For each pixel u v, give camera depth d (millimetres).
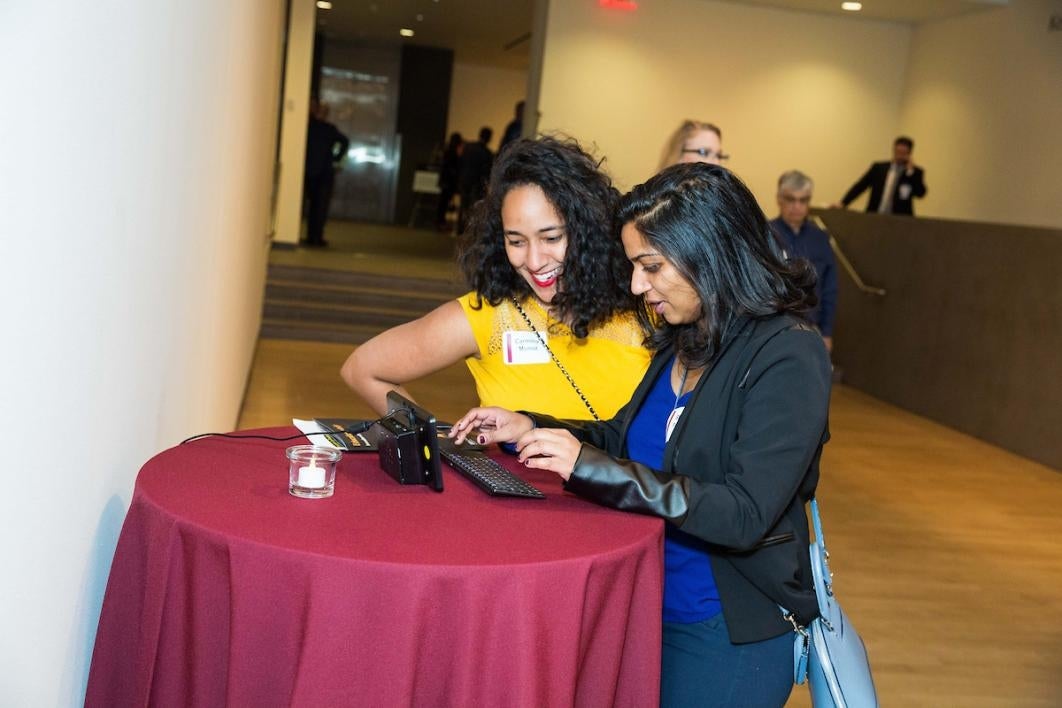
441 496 1821
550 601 1522
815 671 1817
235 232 4402
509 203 2146
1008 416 7648
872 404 9086
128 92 1622
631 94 11578
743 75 11742
